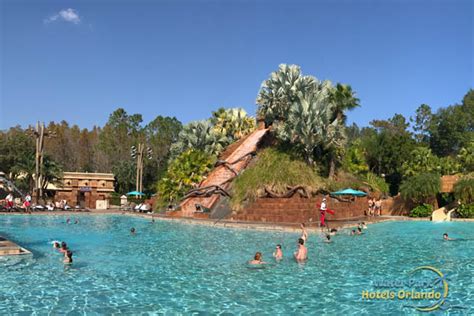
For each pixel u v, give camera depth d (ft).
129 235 66.59
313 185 88.84
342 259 44.11
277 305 26.91
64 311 25.31
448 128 246.47
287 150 99.86
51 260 42.70
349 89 103.35
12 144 158.92
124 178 179.93
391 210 121.90
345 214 95.20
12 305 26.48
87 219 100.89
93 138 219.61
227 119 145.07
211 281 33.65
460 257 45.50
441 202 118.62
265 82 111.34
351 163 129.90
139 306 26.48
